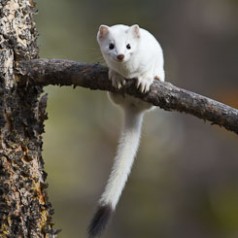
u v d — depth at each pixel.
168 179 16.31
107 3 15.93
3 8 6.14
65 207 17.36
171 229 15.61
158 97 6.22
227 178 15.25
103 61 7.68
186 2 15.86
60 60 6.23
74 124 16.97
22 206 6.00
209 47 15.85
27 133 6.14
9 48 6.14
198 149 15.41
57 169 17.05
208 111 6.08
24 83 6.15
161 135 16.89
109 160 17.47
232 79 15.80
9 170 5.99
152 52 7.30
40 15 15.56
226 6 15.91
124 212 16.97
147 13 15.92
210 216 15.27
